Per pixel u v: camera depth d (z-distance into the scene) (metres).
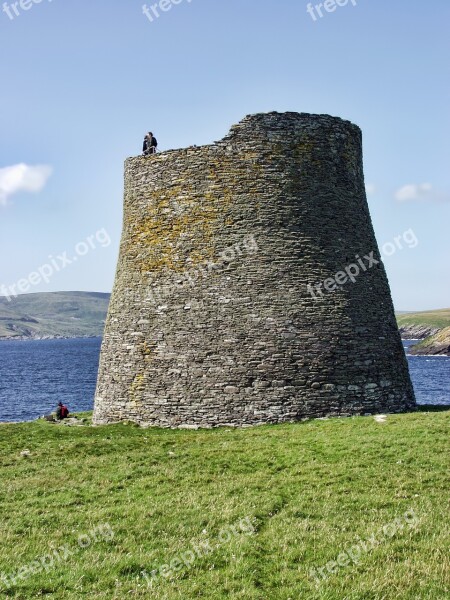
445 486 15.52
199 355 25.25
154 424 25.55
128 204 28.92
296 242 25.89
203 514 14.21
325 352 25.05
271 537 12.91
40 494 16.30
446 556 11.73
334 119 27.77
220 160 26.64
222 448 20.11
